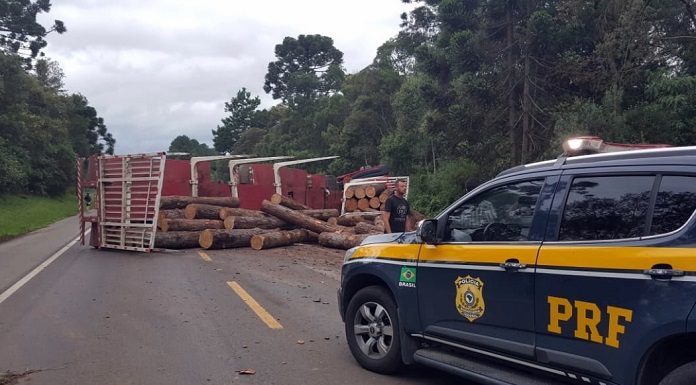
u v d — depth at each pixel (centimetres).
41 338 678
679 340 342
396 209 1017
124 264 1294
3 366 576
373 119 4600
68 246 1684
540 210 432
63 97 6862
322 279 1111
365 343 574
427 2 2881
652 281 346
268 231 1673
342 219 1925
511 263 432
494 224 467
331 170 4716
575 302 387
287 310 830
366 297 571
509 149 2406
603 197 397
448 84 2602
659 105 1869
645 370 350
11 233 2217
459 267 474
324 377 549
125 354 616
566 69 2133
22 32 5550
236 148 9019
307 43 8662
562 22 2217
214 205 1809
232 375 552
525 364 425
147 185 1497
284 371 565
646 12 1953
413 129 3459
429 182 2809
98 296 927
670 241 347
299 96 7306
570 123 1880
